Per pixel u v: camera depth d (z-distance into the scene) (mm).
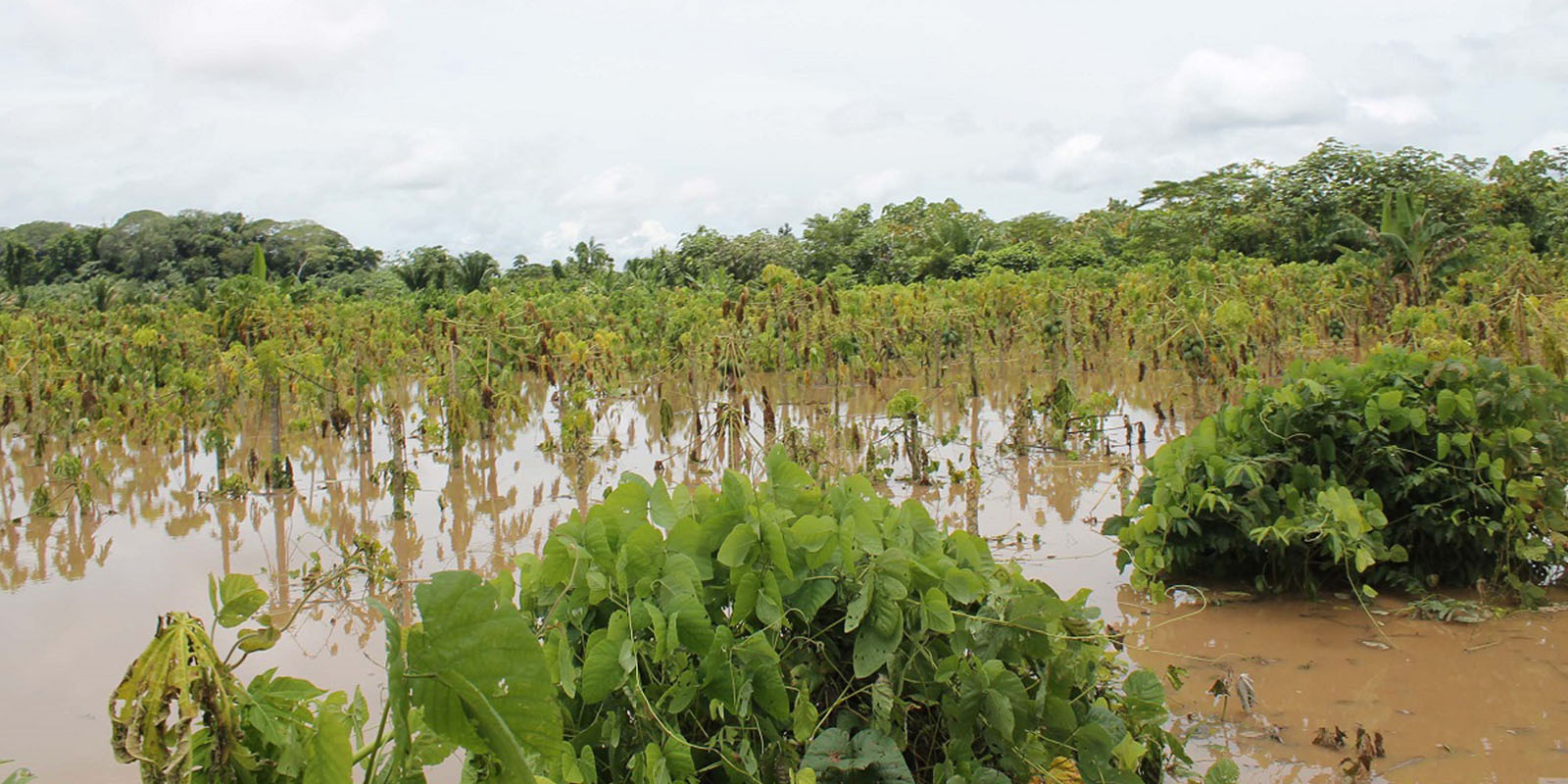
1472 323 13273
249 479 10719
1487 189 32344
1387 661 5320
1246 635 5742
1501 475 6055
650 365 16297
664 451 11906
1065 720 3445
